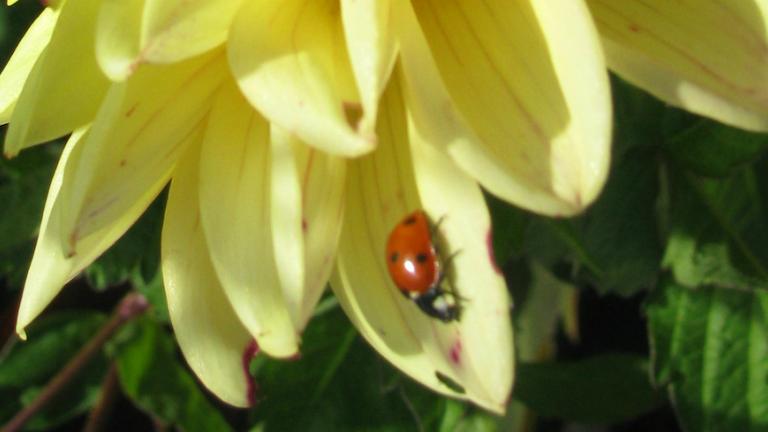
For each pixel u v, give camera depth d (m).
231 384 0.14
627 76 0.14
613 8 0.14
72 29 0.13
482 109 0.13
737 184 0.18
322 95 0.13
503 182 0.13
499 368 0.13
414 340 0.14
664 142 0.18
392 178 0.14
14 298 0.24
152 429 0.24
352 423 0.19
